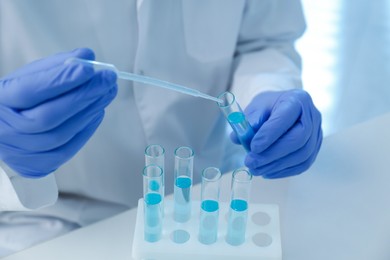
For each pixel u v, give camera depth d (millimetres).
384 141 934
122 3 847
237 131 753
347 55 1791
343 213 762
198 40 948
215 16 942
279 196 791
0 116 626
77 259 664
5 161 658
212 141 1084
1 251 814
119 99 905
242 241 646
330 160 880
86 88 580
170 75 950
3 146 644
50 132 621
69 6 832
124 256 674
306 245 700
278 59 1028
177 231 661
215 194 648
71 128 624
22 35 819
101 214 944
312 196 794
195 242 643
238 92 974
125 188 973
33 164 656
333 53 1787
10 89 590
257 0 988
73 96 579
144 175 632
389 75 1758
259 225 680
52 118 589
